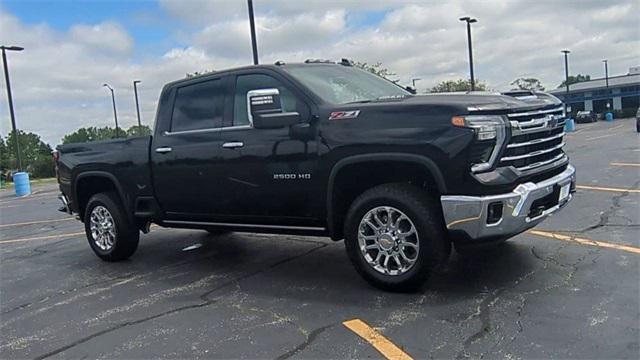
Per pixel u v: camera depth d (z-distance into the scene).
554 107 4.85
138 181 6.26
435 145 4.14
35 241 9.08
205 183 5.61
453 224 4.15
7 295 5.66
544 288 4.43
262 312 4.48
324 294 4.79
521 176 4.24
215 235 7.95
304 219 5.04
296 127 4.86
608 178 10.31
